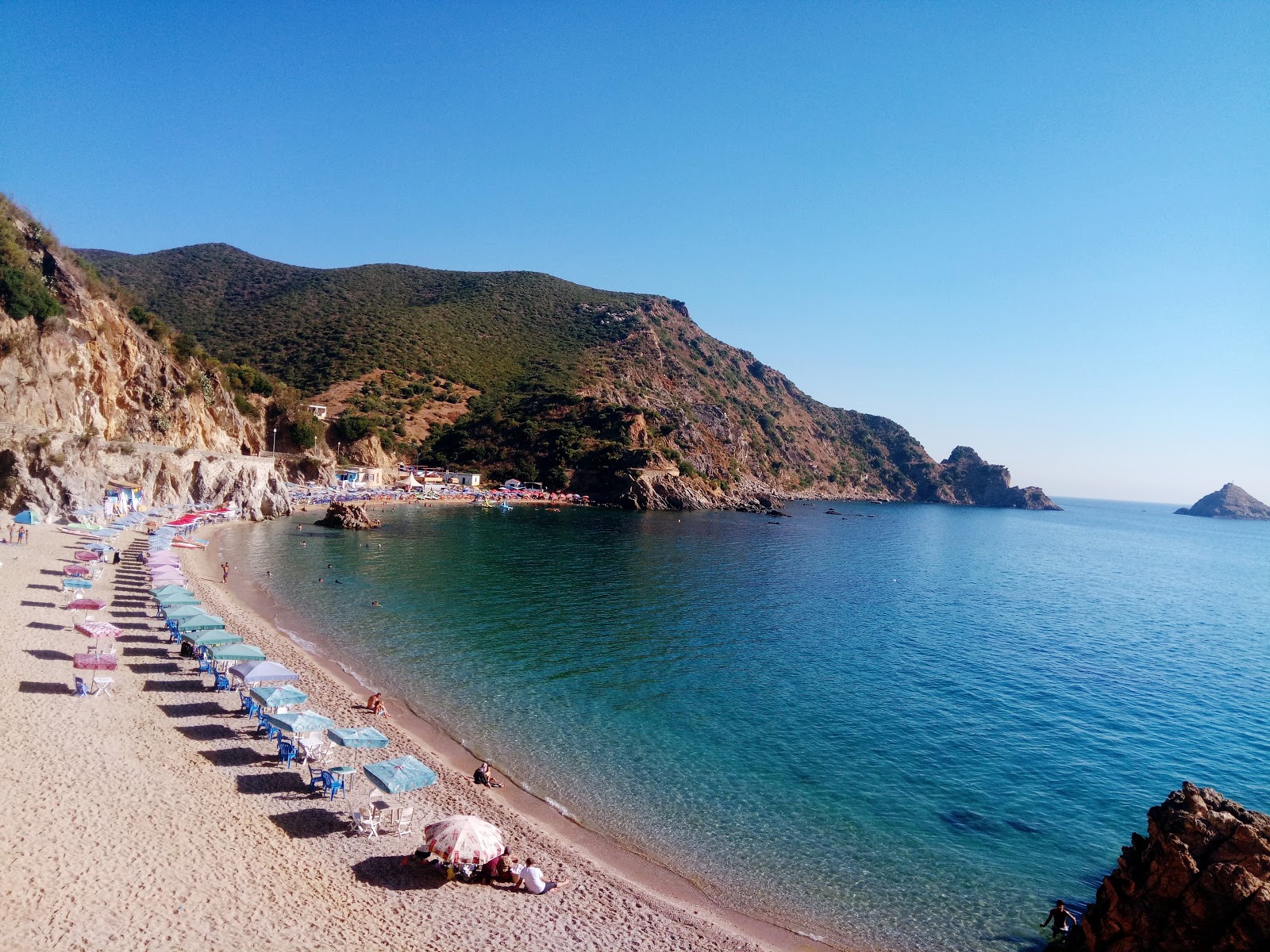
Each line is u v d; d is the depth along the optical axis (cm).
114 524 5691
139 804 1895
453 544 8219
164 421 8044
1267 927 1438
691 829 2295
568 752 2778
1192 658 5303
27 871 1511
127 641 3272
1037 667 4647
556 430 17462
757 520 15575
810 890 2020
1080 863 2247
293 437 12625
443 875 1830
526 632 4472
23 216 6819
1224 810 1667
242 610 4328
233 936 1442
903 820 2461
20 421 5853
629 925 1762
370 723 2814
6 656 2764
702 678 3853
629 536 10469
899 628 5594
